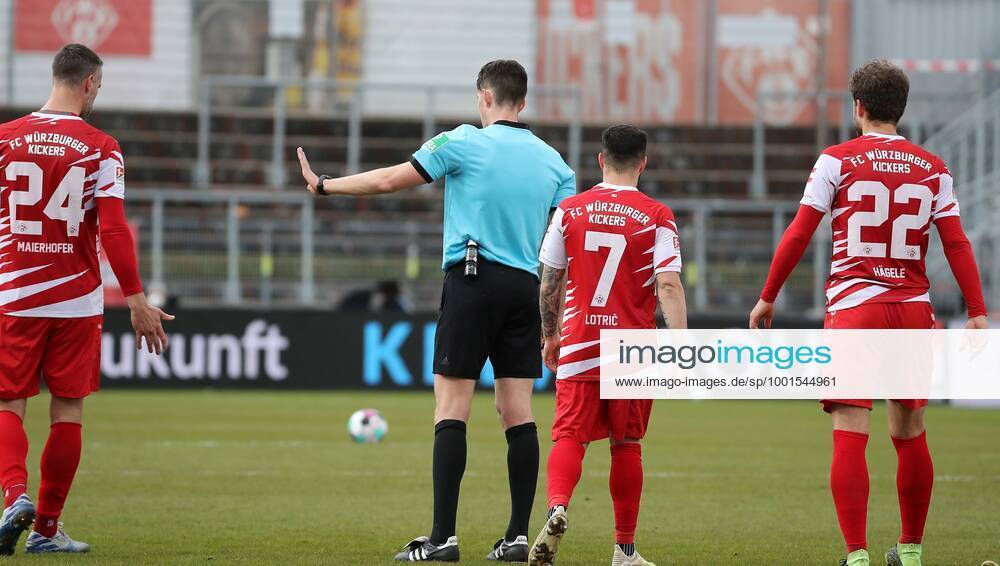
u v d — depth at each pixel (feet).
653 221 59.93
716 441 138.92
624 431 59.93
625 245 59.77
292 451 121.49
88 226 64.28
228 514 80.18
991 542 71.56
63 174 63.00
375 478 100.53
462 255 63.87
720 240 252.83
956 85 299.99
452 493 62.90
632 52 313.73
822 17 273.33
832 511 84.79
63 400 64.18
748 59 315.37
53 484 63.87
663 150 285.23
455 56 312.71
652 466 112.98
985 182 244.42
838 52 315.99
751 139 287.89
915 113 278.26
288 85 257.75
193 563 60.90
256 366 213.05
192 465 108.47
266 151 278.46
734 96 315.37
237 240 240.53
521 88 65.92
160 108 294.25
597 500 90.79
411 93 310.86
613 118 312.91
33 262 62.95
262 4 306.96
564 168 66.74
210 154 276.41
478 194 63.67
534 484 64.90
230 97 304.91
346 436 137.28
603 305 59.82
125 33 302.66
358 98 260.83
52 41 299.79
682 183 280.10
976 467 113.19
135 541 68.80
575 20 313.73
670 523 79.25
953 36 313.32
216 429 143.95
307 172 65.21
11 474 61.26
